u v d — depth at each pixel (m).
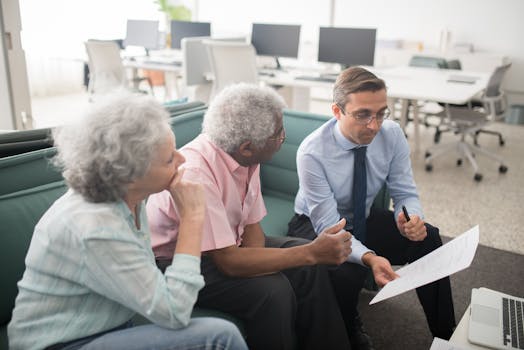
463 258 1.20
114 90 1.03
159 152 0.98
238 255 1.34
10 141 1.47
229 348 1.01
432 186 3.69
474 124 3.99
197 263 1.04
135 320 1.30
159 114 1.00
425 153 4.34
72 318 0.99
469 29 6.07
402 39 6.47
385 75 4.61
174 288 0.99
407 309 2.07
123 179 0.95
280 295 1.34
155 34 6.17
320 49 4.64
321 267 1.48
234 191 1.40
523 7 5.72
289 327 1.37
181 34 6.10
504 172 4.02
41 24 6.73
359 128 1.59
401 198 1.86
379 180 1.84
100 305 1.01
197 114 2.09
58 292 0.98
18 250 1.29
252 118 1.28
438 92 3.73
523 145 4.84
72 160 0.95
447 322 1.67
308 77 4.48
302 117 2.22
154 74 7.59
